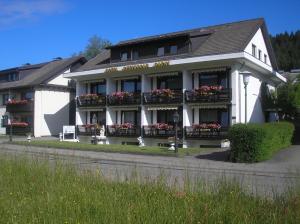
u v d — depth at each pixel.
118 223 4.97
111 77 36.38
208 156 22.48
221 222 4.84
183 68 31.06
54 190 6.93
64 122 48.06
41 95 46.03
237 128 19.97
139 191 6.61
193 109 31.17
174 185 6.91
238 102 29.00
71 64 48.59
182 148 27.77
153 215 5.13
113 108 36.00
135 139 34.09
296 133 30.38
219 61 29.03
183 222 4.89
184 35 31.52
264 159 20.02
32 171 8.75
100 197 6.18
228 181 6.66
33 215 5.43
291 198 5.51
